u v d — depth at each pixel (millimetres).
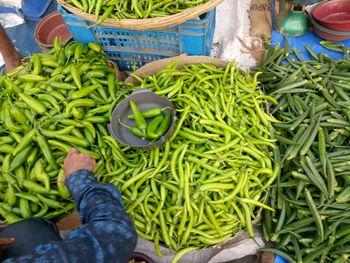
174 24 2238
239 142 2191
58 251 927
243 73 2605
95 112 2285
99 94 2404
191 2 2314
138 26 2248
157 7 2340
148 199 2035
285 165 2230
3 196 2012
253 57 3021
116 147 2176
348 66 2596
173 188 2004
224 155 2086
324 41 2979
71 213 1981
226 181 2045
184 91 2395
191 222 1938
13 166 2012
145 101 2279
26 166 2082
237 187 1981
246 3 3316
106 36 2695
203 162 2072
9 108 2156
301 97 2537
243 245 2137
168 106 2227
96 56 2637
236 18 3250
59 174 2021
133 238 1081
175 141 2203
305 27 3047
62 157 2107
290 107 2475
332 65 2668
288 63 2846
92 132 2195
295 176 2096
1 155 2092
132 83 2578
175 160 2072
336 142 2207
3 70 3346
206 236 1957
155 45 2711
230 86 2424
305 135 2230
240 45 3092
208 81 2498
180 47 2633
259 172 2086
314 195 2072
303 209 2023
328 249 1883
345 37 2902
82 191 1261
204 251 2105
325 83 2531
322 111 2340
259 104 2453
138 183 2047
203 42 2564
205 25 2410
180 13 2180
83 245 965
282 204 2109
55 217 2014
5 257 1466
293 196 2131
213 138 2150
